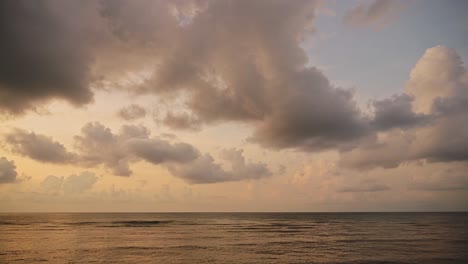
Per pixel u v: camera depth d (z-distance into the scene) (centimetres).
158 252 4959
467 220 16350
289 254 4797
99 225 12031
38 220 16438
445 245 5769
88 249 5253
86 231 8962
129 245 5784
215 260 4297
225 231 9288
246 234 8212
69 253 4825
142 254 4756
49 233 8200
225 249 5319
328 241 6519
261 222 15412
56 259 4325
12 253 4812
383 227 11025
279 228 10688
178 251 5072
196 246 5688
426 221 15500
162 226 11694
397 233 8381
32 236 7369
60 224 12519
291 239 6938
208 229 10131
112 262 4131
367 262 4156
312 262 4162
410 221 15662
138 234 8094
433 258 4434
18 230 9188
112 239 6825
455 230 9350
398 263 4106
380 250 5178
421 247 5509
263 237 7381
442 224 12694
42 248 5356
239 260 4300
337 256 4609
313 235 7931
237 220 18150
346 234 8138
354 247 5559
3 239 6706
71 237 7200
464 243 6053
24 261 4188
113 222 14650
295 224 13475
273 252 4994
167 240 6675
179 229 10050
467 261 4238
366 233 8444
